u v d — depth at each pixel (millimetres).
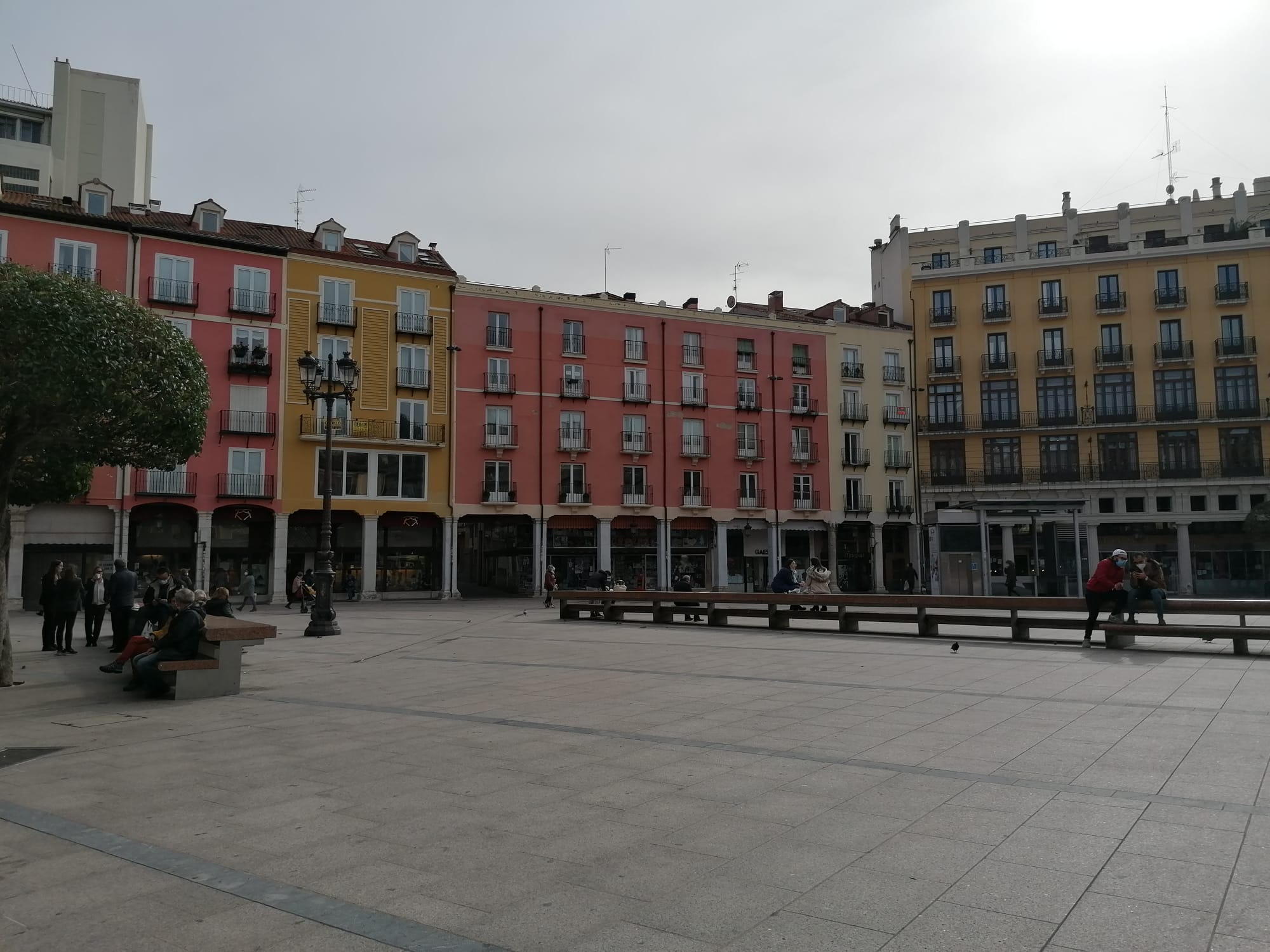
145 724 9273
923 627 18328
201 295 41438
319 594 21344
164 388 12461
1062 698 10023
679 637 19375
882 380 57062
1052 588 38812
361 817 5785
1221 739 7625
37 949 3904
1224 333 52938
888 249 61719
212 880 4691
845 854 4918
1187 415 52531
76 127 60750
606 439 49875
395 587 45156
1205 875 4508
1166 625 14789
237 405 41844
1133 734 7926
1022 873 4586
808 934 3932
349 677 13016
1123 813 5551
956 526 35406
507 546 49875
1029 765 6828
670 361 51875
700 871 4703
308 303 43750
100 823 5742
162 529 40500
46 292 11367
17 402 11133
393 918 4188
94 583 18766
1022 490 54094
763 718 9078
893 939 3861
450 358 46719
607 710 9695
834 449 55312
